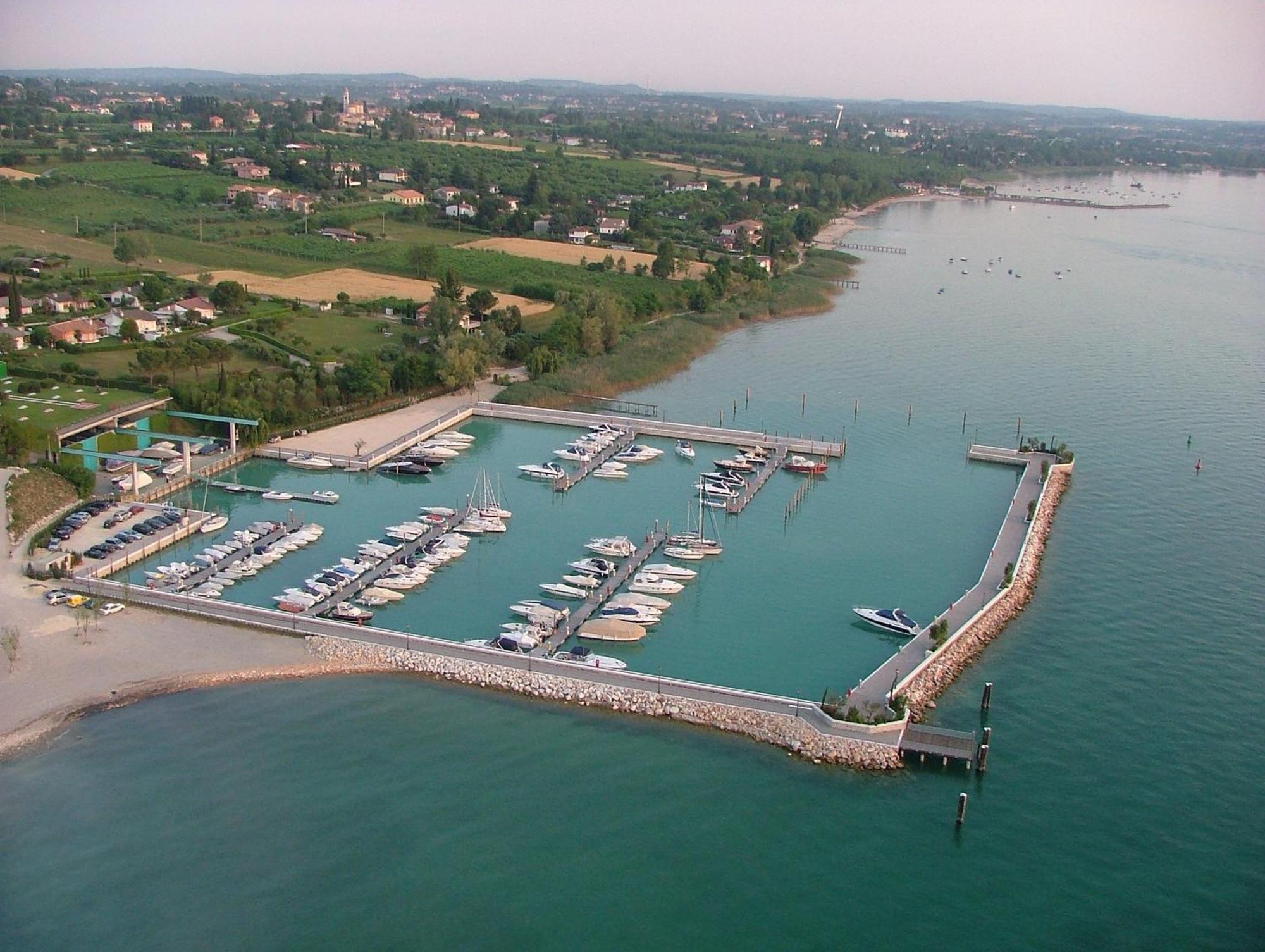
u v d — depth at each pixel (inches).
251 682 4835.1
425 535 6437.0
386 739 4473.4
